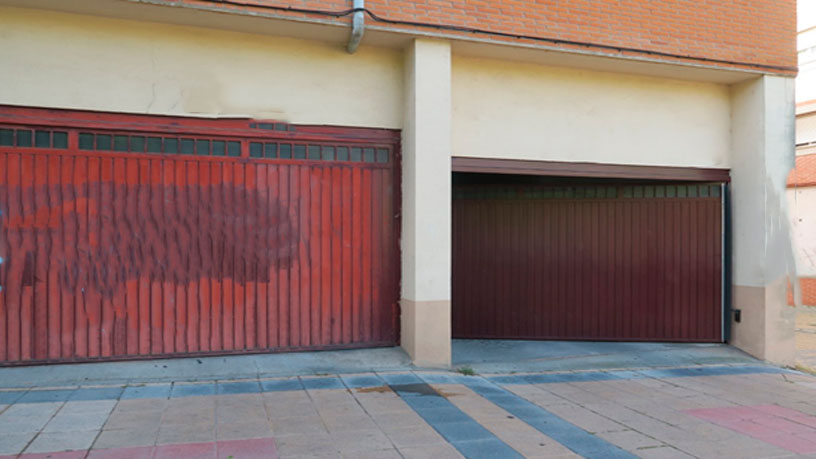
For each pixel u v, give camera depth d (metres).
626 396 6.28
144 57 6.18
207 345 6.44
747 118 8.42
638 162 8.11
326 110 6.80
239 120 6.52
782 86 8.30
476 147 7.34
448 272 6.83
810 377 7.50
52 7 5.79
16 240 5.86
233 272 6.54
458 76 7.28
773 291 8.27
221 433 4.60
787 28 8.26
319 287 6.84
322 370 6.40
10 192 5.85
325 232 6.87
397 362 6.73
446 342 6.85
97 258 6.09
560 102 7.73
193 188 6.41
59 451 4.16
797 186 15.80
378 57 6.98
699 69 7.87
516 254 9.17
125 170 6.20
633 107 8.10
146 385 5.73
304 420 4.96
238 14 5.95
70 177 6.03
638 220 9.09
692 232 8.98
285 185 6.73
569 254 9.16
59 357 5.96
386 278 7.09
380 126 7.00
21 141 5.89
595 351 8.45
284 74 6.65
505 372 7.13
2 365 5.80
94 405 5.14
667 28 7.57
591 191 9.18
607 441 4.82
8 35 5.78
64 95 5.93
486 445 4.58
